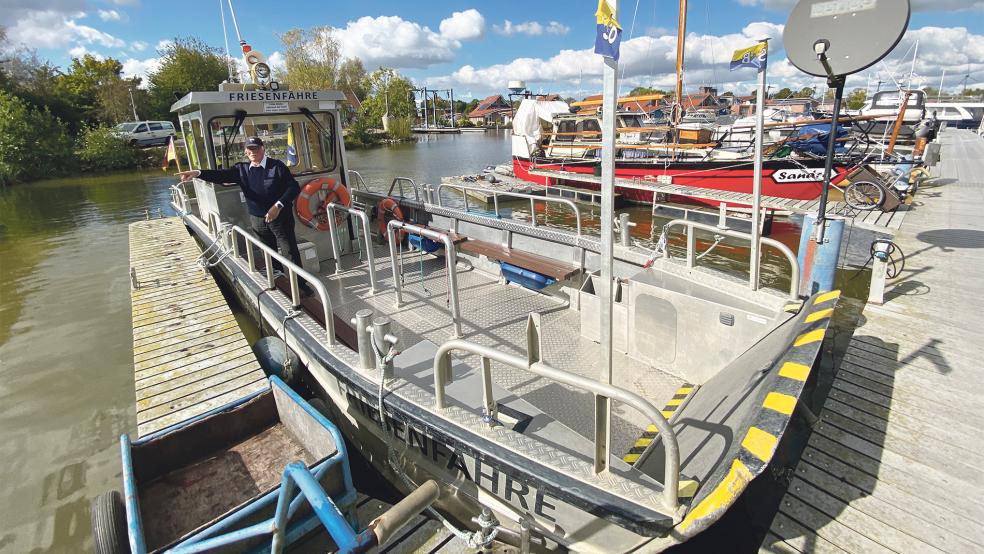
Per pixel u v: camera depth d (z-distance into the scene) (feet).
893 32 9.11
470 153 117.91
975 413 11.06
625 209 47.37
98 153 97.40
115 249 35.68
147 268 22.00
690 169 43.93
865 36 9.51
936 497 8.75
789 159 38.88
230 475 9.84
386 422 8.89
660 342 10.93
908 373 12.78
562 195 53.11
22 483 12.08
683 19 50.42
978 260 22.07
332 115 18.10
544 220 44.16
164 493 9.51
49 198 65.98
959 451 9.87
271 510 8.25
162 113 144.77
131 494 7.93
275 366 13.11
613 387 5.53
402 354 9.57
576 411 9.63
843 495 8.87
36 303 24.75
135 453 9.47
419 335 12.42
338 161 18.69
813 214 15.02
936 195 38.01
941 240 25.50
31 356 18.88
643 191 47.26
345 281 16.30
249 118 16.94
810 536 8.10
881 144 42.29
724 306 9.73
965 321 15.90
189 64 148.97
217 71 155.33
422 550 8.56
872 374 12.79
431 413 7.78
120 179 88.07
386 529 5.36
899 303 17.57
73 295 25.86
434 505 9.07
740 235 10.37
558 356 11.66
